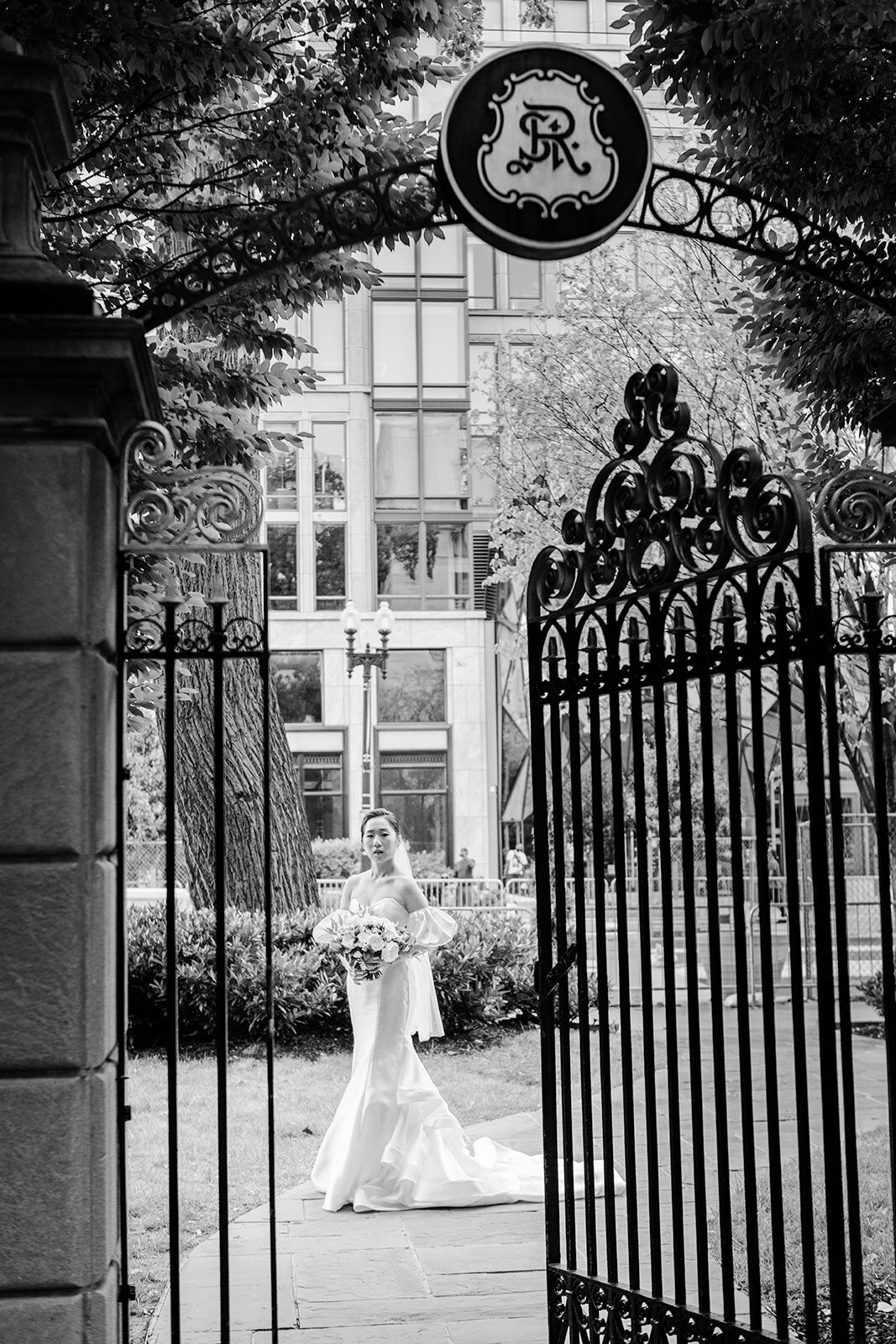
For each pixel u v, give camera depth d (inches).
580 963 171.3
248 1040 446.6
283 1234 245.6
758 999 521.0
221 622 153.6
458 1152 269.7
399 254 1235.2
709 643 155.7
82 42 208.2
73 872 136.0
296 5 245.9
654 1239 156.3
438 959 467.5
